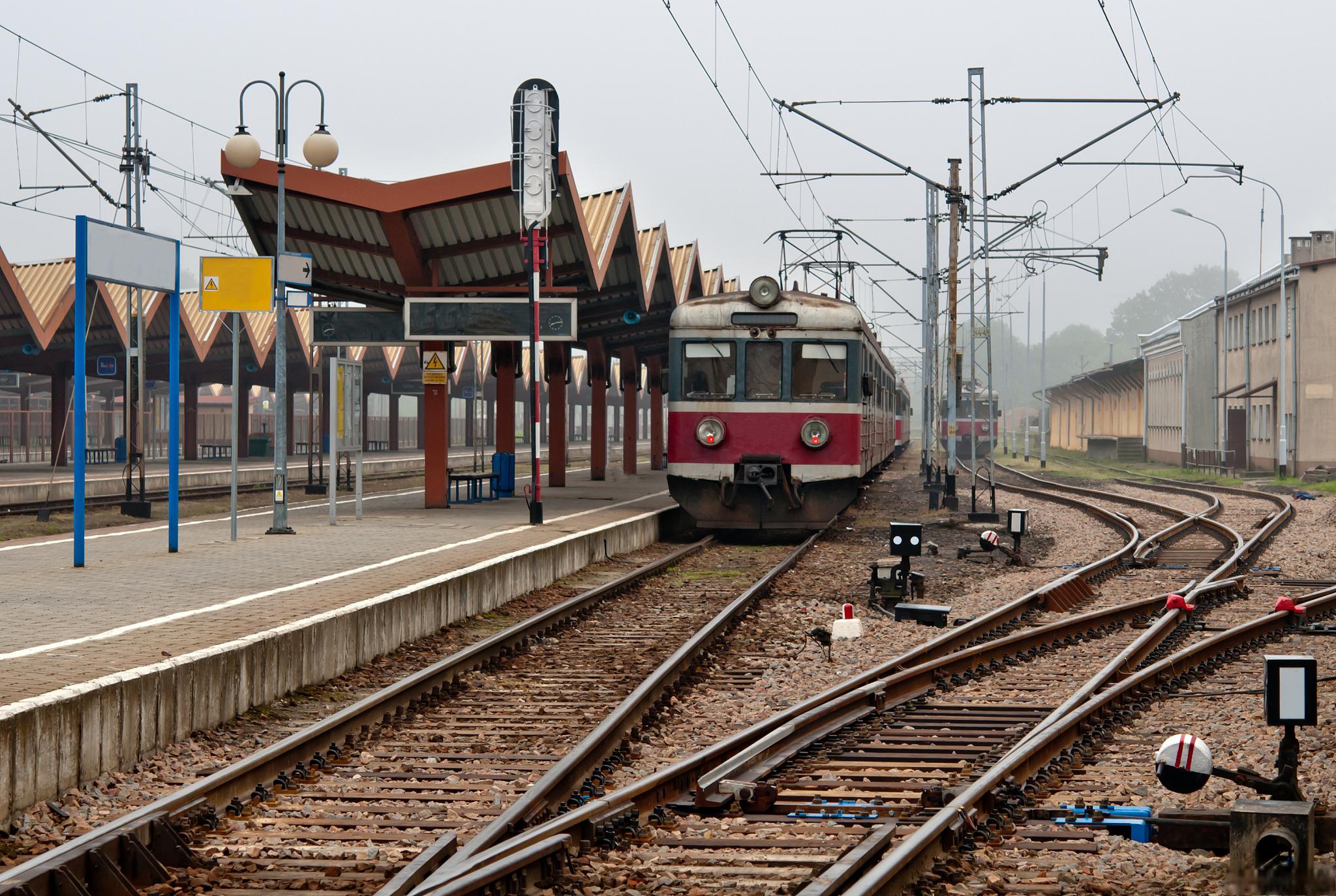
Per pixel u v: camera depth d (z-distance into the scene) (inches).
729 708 1146.7
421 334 2632.9
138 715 924.0
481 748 987.9
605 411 4392.2
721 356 2618.1
